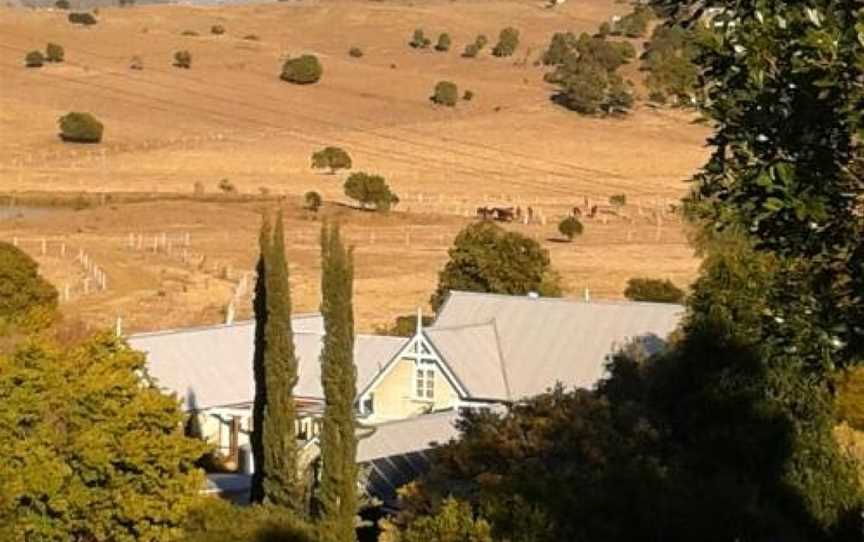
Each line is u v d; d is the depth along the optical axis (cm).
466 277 7350
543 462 3266
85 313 8000
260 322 3653
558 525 2800
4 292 6569
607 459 3262
